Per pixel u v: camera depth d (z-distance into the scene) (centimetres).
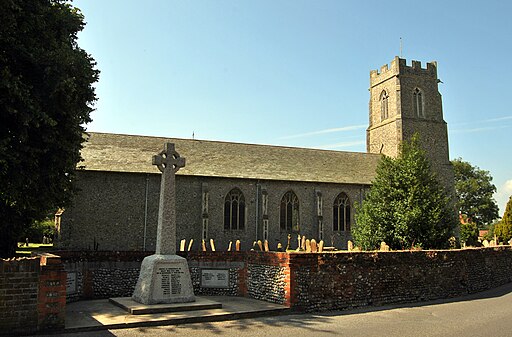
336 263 1719
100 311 1476
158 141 3875
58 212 3112
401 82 4891
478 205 7625
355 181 4100
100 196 3241
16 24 1591
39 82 1744
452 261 2147
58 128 1800
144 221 3312
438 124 4969
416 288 1952
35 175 1717
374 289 1809
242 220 3675
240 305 1622
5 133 1655
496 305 1831
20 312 1156
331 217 3950
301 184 3897
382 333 1248
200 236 3478
